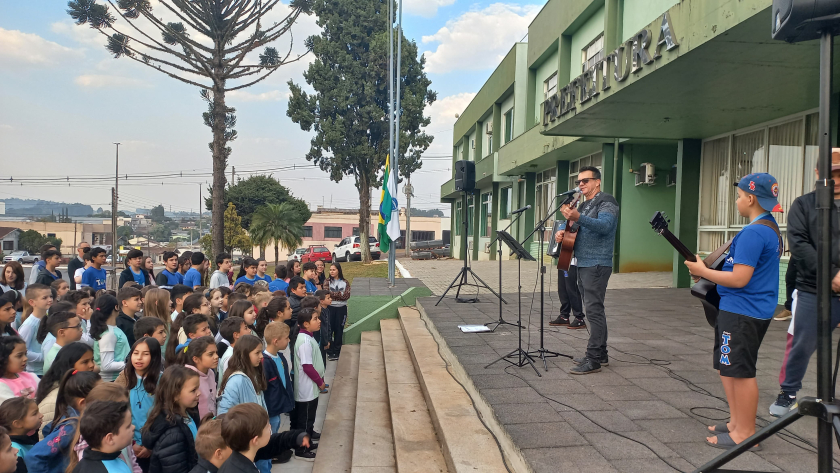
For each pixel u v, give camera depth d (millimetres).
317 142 25969
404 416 4336
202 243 39188
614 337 5602
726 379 2879
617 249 12258
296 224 31281
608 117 8469
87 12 12773
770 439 2916
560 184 15547
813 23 1930
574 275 5965
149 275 7828
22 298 5789
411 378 5547
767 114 8070
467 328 6000
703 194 10070
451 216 32281
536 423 3199
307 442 3211
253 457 2746
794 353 3188
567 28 13328
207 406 3754
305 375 4855
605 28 11133
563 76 13781
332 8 26203
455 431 3412
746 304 2734
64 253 67438
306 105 26031
